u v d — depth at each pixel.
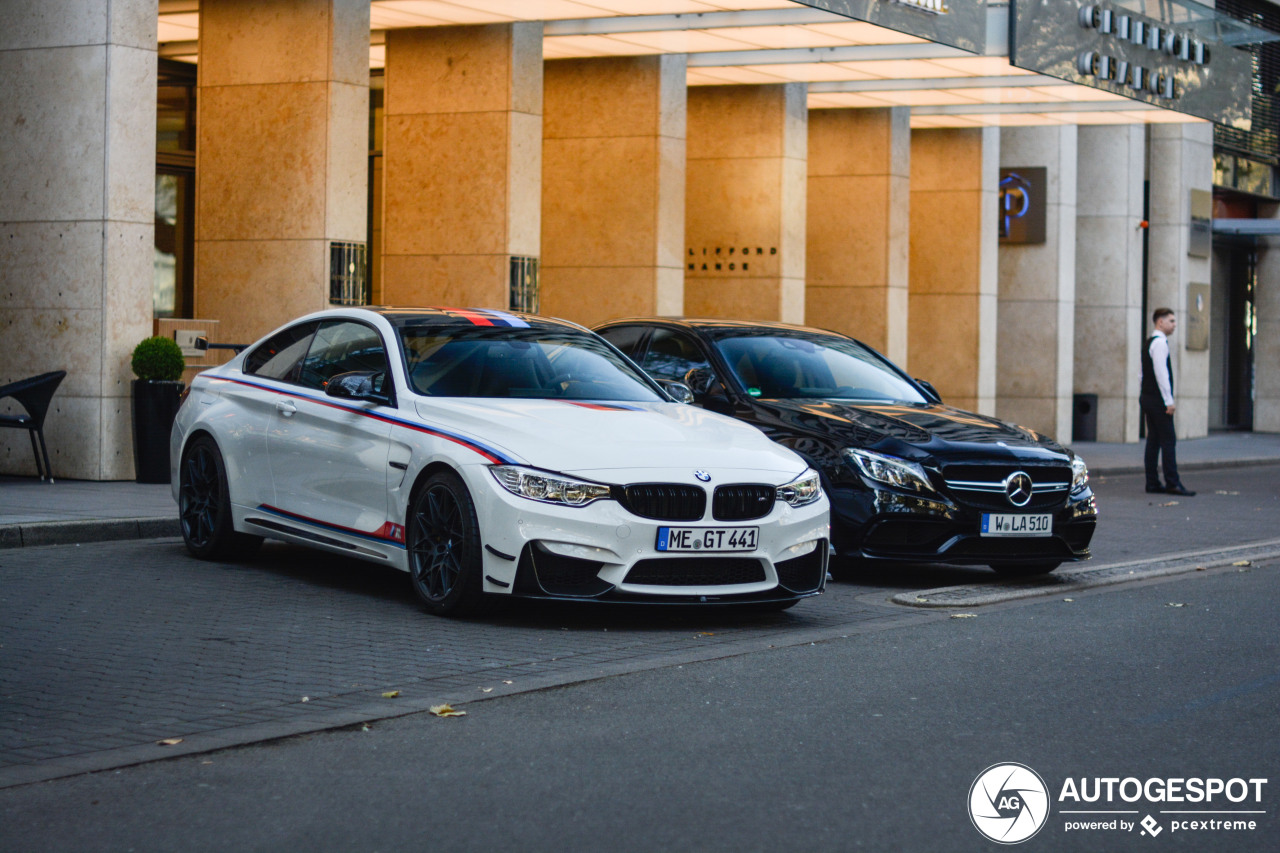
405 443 7.81
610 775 4.85
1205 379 30.03
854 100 21.84
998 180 24.73
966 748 5.29
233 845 4.14
